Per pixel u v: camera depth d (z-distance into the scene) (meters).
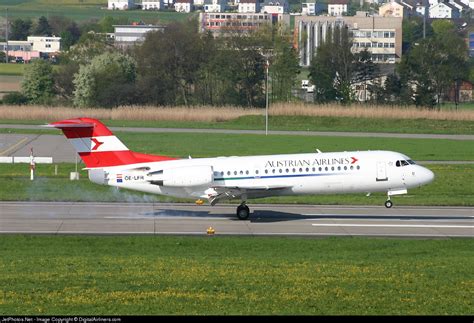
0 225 166.00
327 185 176.50
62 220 173.12
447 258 137.75
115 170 176.00
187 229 164.62
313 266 128.75
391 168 177.75
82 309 103.38
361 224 172.88
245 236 157.75
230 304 106.31
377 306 106.31
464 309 105.56
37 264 128.88
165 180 172.62
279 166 176.62
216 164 176.62
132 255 138.75
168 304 106.06
